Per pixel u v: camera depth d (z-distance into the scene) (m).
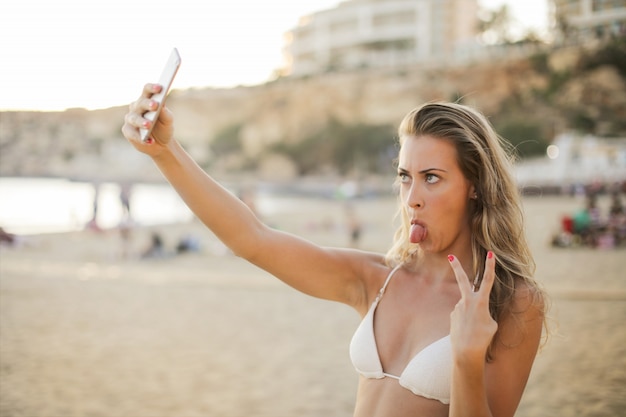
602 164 41.81
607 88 59.47
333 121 79.94
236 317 9.09
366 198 46.72
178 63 1.60
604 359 6.39
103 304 10.16
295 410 5.12
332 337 7.80
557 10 68.25
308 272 2.00
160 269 14.75
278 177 77.75
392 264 2.05
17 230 24.28
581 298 9.69
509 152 2.12
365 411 1.80
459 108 1.87
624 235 17.19
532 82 65.25
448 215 1.80
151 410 5.12
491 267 1.51
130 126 1.72
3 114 91.25
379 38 96.19
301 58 109.25
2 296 10.90
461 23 91.94
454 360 1.47
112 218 31.11
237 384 5.85
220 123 91.50
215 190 1.88
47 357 6.85
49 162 85.31
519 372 1.71
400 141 1.90
